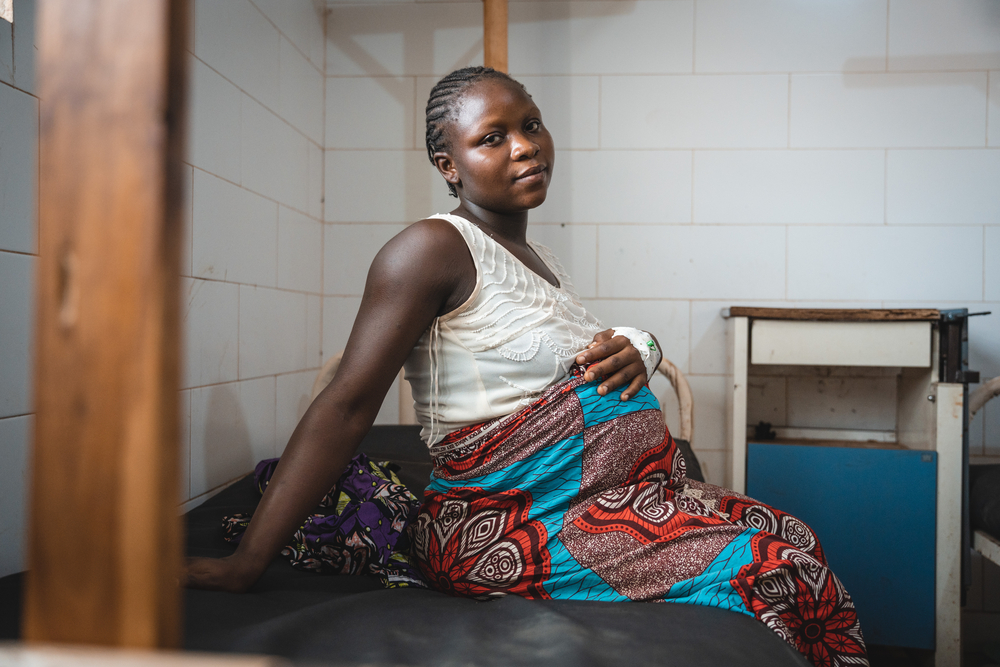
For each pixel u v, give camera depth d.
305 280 2.16
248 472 1.69
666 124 2.29
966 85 2.18
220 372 1.53
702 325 2.28
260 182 1.77
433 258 0.78
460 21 2.33
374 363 0.75
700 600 0.73
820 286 2.24
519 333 0.81
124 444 0.24
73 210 0.25
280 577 0.86
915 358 1.82
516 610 0.71
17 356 0.94
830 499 1.84
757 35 2.25
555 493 0.81
